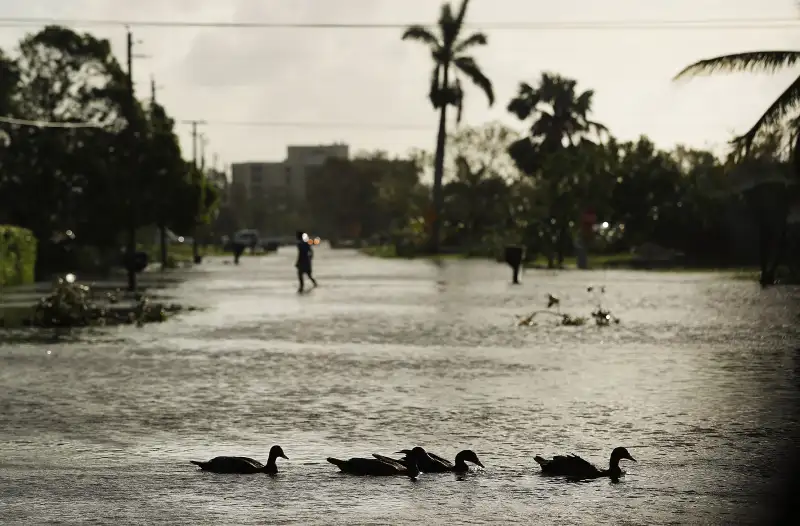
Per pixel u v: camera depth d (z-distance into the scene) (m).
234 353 26.83
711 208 79.50
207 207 104.12
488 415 17.84
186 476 13.60
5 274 61.69
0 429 16.77
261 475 13.64
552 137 124.69
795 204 57.84
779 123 38.66
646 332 31.67
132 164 60.84
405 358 25.69
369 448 15.30
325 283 61.50
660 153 91.19
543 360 25.20
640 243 89.25
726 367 23.73
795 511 11.81
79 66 83.19
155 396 19.97
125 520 11.53
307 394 20.16
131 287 56.03
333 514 11.77
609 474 13.57
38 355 26.56
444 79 112.00
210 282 64.31
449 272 75.69
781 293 49.69
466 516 11.69
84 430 16.67
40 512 11.86
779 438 15.83
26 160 81.69
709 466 14.05
